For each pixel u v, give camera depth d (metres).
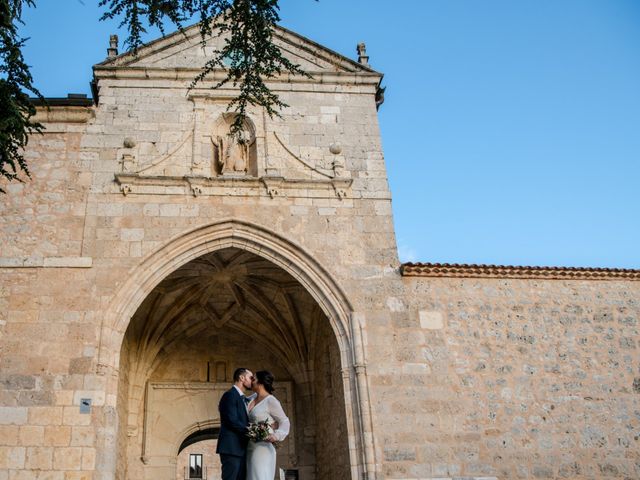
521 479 14.71
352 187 17.97
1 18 10.96
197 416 21.50
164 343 21.73
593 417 15.59
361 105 19.53
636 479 15.04
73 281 15.63
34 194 16.72
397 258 17.06
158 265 16.20
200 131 18.22
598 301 17.06
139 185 17.06
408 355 15.76
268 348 22.86
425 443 14.82
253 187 17.44
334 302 16.34
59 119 17.86
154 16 11.58
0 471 13.48
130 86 18.70
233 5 11.77
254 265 19.23
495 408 15.39
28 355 14.69
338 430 17.41
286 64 12.35
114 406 14.57
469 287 16.84
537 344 16.28
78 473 13.65
